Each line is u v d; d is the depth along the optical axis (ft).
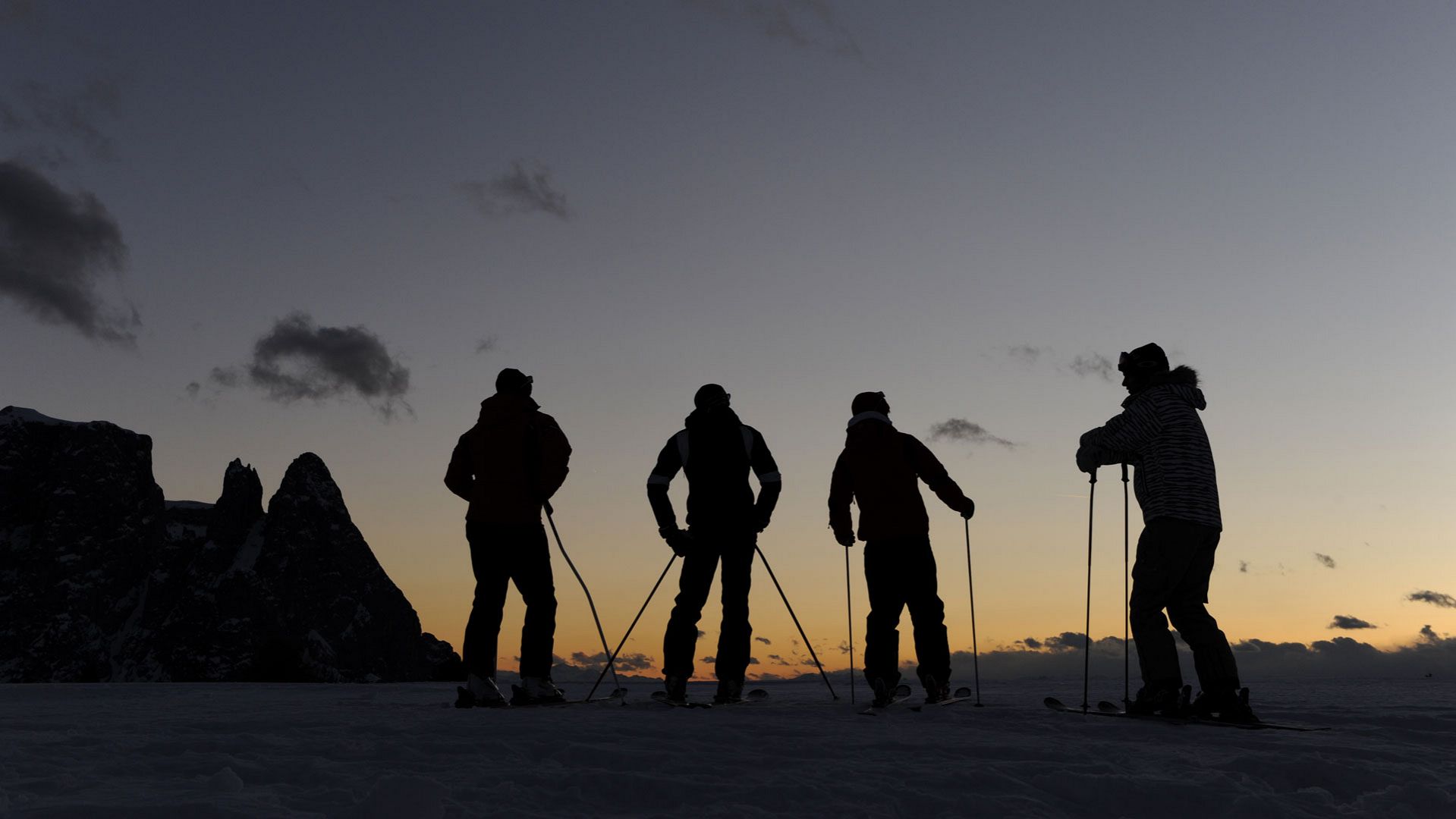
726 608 19.83
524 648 20.03
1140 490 17.56
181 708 21.40
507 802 8.01
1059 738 12.80
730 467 20.04
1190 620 16.75
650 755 10.17
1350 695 26.89
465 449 21.09
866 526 20.52
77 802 7.56
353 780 8.93
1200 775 9.18
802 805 7.89
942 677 20.16
